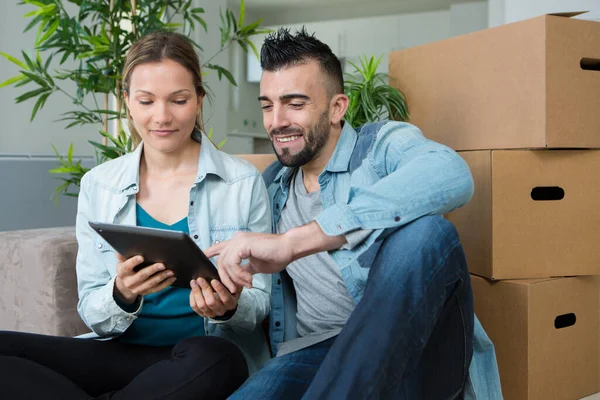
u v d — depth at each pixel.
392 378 0.92
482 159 1.66
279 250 1.02
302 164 1.33
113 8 2.23
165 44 1.26
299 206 1.39
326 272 1.27
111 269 1.31
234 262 1.02
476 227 1.68
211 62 3.77
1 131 3.14
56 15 2.22
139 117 1.26
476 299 1.72
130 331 1.29
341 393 0.89
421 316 0.95
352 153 1.34
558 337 1.66
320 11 6.17
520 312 1.62
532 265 1.66
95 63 2.61
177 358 1.11
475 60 1.73
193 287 1.10
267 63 1.29
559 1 2.86
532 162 1.64
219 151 1.41
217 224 1.34
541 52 1.54
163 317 1.28
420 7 5.83
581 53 1.59
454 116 1.82
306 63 1.26
